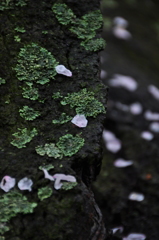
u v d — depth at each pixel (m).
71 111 0.80
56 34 0.86
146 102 1.62
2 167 0.75
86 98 0.81
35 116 0.79
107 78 1.65
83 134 0.79
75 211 0.74
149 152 1.37
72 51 0.85
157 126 1.51
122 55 1.90
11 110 0.80
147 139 1.42
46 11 0.88
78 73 0.83
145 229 1.11
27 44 0.84
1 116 0.79
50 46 0.85
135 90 1.65
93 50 0.86
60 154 0.77
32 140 0.78
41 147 0.77
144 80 1.76
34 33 0.86
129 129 1.46
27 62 0.83
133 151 1.38
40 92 0.81
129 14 2.31
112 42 1.98
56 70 0.83
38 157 0.76
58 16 0.88
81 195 0.74
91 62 0.85
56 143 0.78
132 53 1.98
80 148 0.77
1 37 0.85
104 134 1.42
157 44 2.20
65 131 0.79
